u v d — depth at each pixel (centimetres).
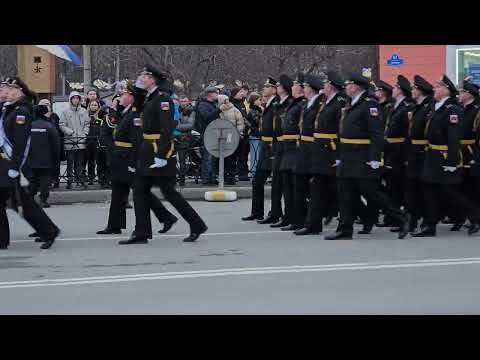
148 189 1372
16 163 1268
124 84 1566
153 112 1328
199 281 1050
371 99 1383
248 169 2211
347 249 1301
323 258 1216
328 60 3716
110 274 1099
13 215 1792
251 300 943
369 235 1470
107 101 2069
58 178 2050
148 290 998
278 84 1617
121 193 1484
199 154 2184
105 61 4034
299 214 1521
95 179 2084
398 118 1538
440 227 1603
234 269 1129
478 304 924
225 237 1445
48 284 1037
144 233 1376
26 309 906
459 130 1429
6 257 1245
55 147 1798
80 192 2003
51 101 2283
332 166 1440
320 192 1470
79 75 4878
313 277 1073
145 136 1342
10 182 1283
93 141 2052
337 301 939
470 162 1516
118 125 1451
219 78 3700
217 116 2109
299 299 948
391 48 2605
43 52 2245
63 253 1280
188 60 3578
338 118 1430
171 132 1338
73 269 1140
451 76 2488
